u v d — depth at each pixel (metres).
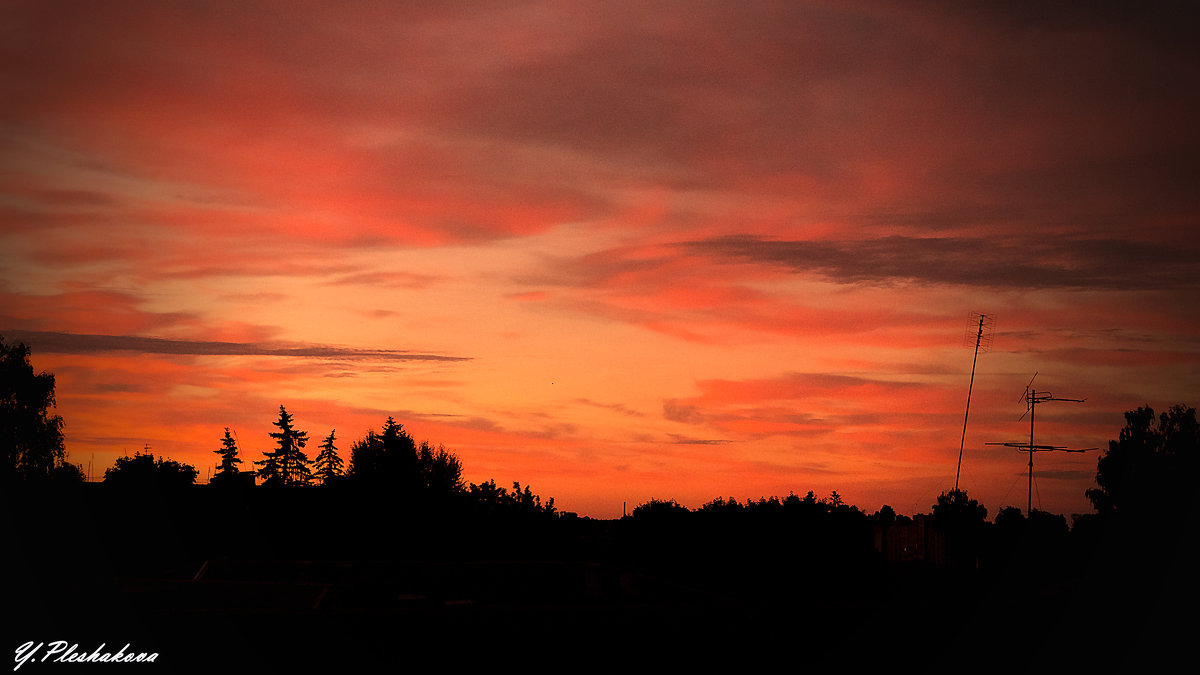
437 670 13.15
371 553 34.78
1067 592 16.58
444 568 23.55
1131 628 15.84
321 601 17.58
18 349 38.75
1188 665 15.05
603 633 13.94
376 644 13.02
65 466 38.94
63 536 31.75
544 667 13.34
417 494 39.69
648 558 34.34
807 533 33.91
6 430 36.94
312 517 36.75
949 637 14.80
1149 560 25.23
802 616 14.65
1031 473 31.62
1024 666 15.20
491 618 13.55
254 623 12.86
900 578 30.27
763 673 13.83
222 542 34.50
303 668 12.77
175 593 16.61
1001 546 32.56
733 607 14.40
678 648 14.02
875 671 14.64
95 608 12.77
